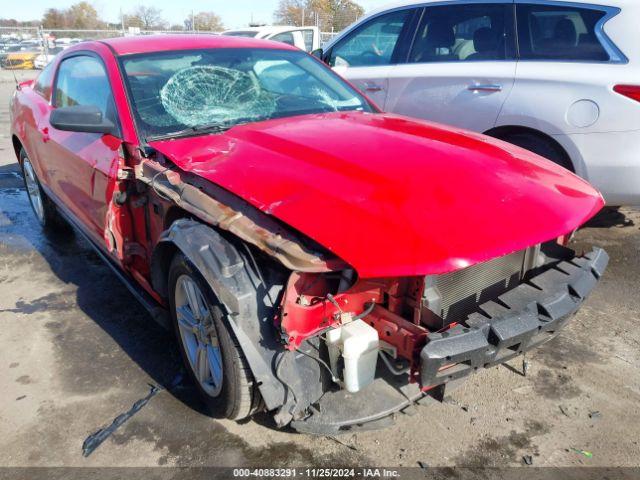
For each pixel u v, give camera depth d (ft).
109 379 9.49
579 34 13.53
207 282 7.27
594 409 8.67
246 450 7.89
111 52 11.00
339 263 6.50
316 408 7.34
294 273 6.72
